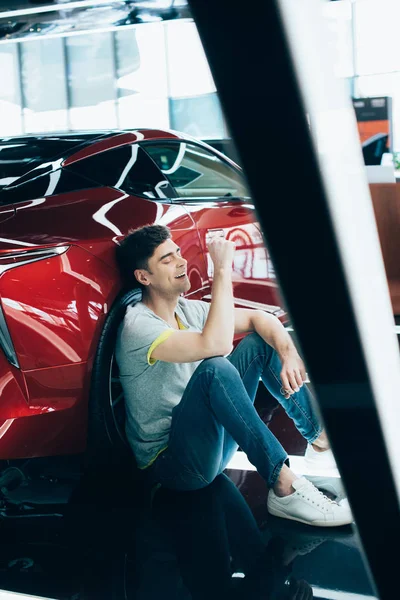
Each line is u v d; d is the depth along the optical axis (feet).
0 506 6.66
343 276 1.78
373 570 2.30
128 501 6.67
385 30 27.35
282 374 6.48
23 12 10.52
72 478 7.24
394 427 1.97
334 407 1.93
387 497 2.12
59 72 35.24
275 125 1.63
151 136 8.54
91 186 7.53
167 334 6.43
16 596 5.19
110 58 34.60
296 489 6.10
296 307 1.81
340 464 2.05
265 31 1.56
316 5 1.57
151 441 6.70
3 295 6.25
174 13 10.19
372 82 27.20
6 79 35.40
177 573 5.42
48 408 6.58
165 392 6.59
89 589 5.25
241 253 9.12
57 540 6.02
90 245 6.79
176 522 6.23
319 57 1.59
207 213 8.61
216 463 6.46
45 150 7.88
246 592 5.12
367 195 1.73
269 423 8.61
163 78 34.19
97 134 8.38
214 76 1.61
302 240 1.73
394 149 25.46
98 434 7.04
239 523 6.14
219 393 6.04
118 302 6.97
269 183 1.68
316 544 5.75
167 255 6.77
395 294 12.39
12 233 6.54
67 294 6.55
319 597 5.01
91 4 10.20
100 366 6.84
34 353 6.41
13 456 6.50
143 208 7.72
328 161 1.67
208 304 7.39
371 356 1.88
